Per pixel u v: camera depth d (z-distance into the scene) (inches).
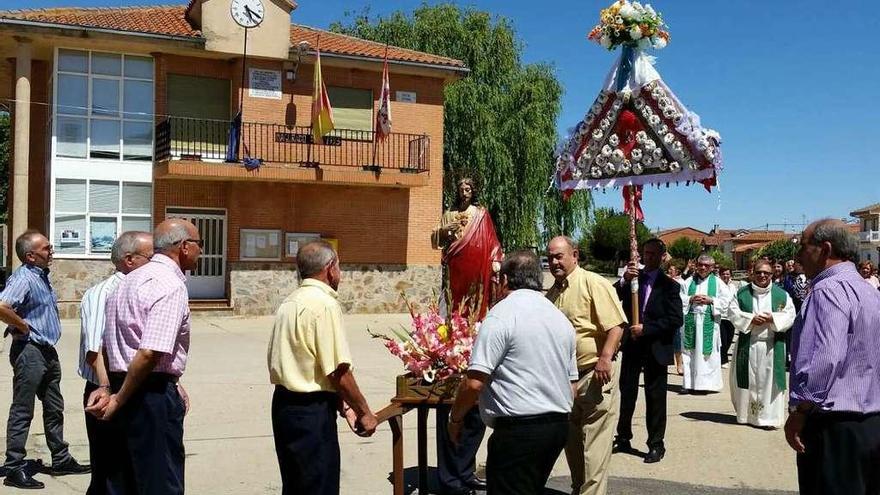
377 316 932.6
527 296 183.5
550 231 1240.8
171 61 879.1
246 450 315.6
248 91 890.1
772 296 371.6
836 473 166.1
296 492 194.4
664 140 291.1
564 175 318.0
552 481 282.2
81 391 429.7
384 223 959.6
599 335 241.0
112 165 862.5
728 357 638.5
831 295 166.2
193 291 896.9
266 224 903.1
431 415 385.4
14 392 264.7
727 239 3174.2
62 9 896.9
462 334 235.0
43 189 943.7
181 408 196.9
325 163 924.6
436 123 984.9
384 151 957.2
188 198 888.3
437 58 987.3
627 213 306.0
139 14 935.0
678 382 519.8
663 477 286.7
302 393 192.9
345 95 945.5
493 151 1168.2
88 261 848.3
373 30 1269.7
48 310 269.9
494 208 1195.9
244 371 509.7
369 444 327.9
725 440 344.2
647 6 293.7
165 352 182.5
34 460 283.4
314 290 196.4
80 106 850.1
